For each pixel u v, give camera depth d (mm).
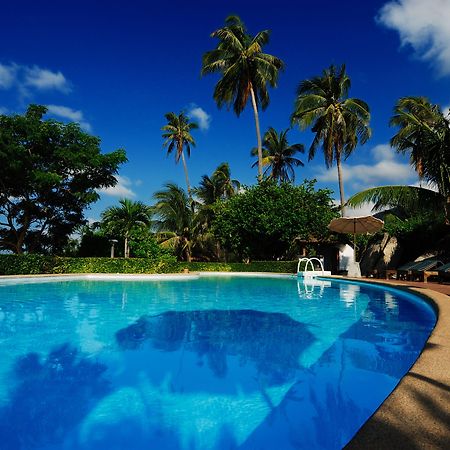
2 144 21922
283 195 25891
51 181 23609
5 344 5965
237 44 27828
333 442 2938
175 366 4902
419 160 20500
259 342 6176
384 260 22531
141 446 2898
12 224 27016
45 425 3230
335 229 21000
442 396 2551
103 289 14844
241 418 3355
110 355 5391
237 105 29000
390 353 5461
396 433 2020
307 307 10086
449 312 6492
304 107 27531
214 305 10492
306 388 4078
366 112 27266
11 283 16812
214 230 28578
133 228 29172
